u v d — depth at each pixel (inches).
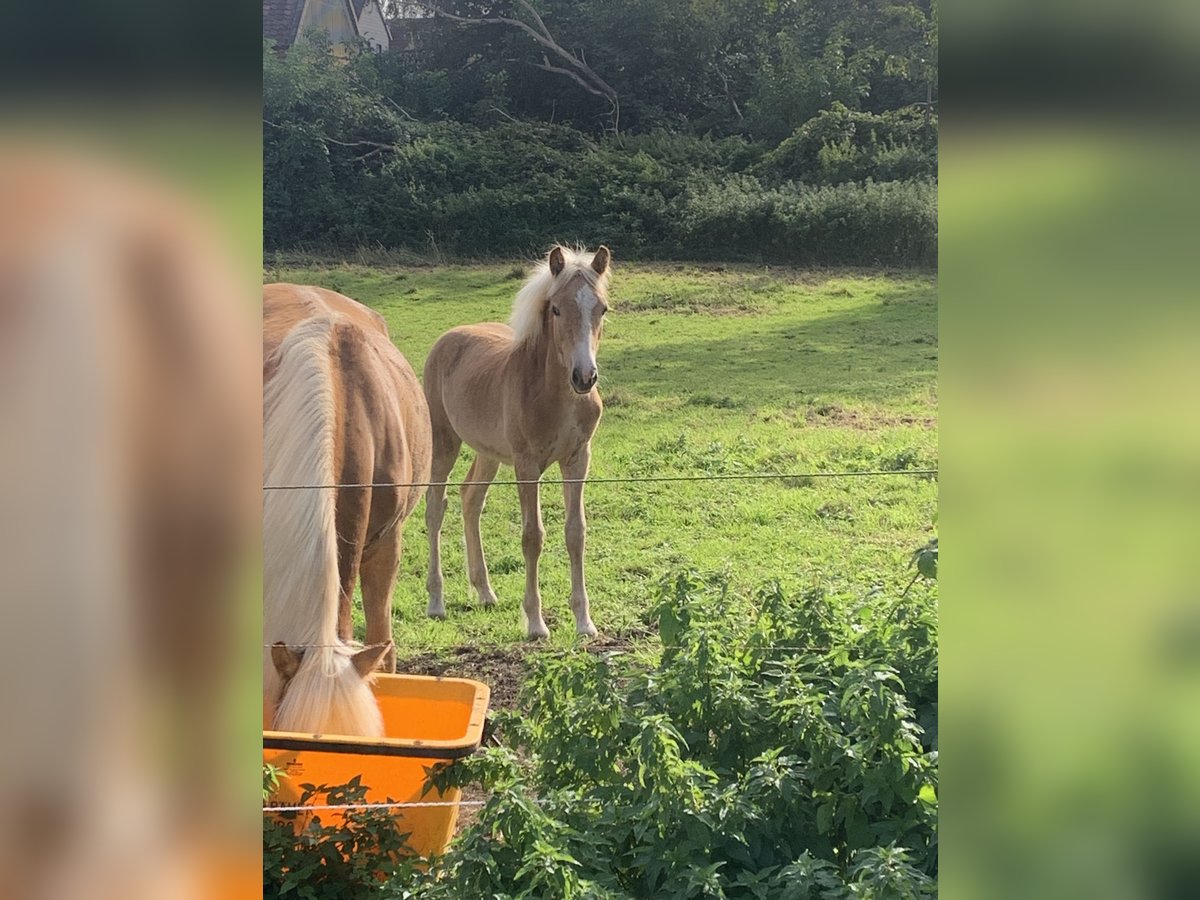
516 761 103.7
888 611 113.5
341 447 121.7
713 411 233.9
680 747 100.8
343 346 130.7
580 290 173.0
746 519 202.7
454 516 218.2
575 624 175.3
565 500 179.0
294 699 100.0
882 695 91.0
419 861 94.4
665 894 85.7
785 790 90.0
